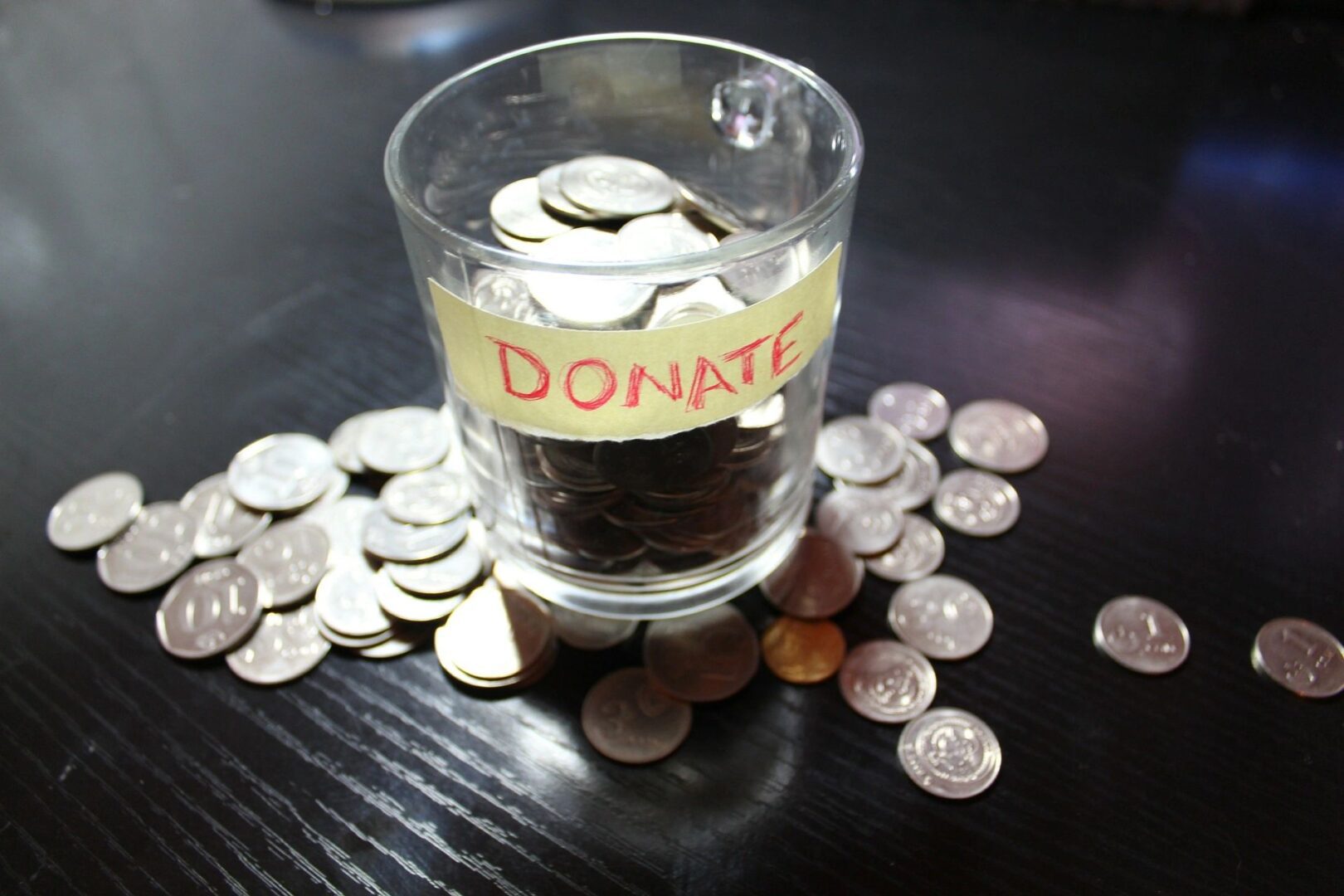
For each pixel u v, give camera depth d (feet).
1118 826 0.79
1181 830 0.79
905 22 1.54
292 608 0.91
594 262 0.70
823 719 0.84
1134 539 0.95
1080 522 0.96
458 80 0.84
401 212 0.76
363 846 0.79
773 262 0.73
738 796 0.81
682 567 0.87
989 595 0.91
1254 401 1.05
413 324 1.15
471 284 0.74
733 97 0.90
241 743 0.84
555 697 0.86
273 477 0.99
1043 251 1.20
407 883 0.77
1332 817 0.79
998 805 0.80
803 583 0.91
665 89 0.91
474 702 0.86
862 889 0.76
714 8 1.58
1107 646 0.88
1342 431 1.02
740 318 0.73
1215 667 0.87
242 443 1.04
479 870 0.77
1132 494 0.98
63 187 1.32
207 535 0.96
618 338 0.71
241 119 1.42
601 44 0.88
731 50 0.87
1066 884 0.77
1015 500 0.97
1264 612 0.90
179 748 0.84
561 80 0.90
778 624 0.89
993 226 1.23
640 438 0.77
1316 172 1.28
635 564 0.86
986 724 0.84
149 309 1.17
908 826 0.79
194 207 1.29
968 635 0.89
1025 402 1.05
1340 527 0.95
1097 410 1.04
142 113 1.44
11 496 1.00
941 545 0.94
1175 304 1.14
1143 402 1.05
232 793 0.81
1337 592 0.91
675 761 0.82
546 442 0.78
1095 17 1.53
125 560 0.95
